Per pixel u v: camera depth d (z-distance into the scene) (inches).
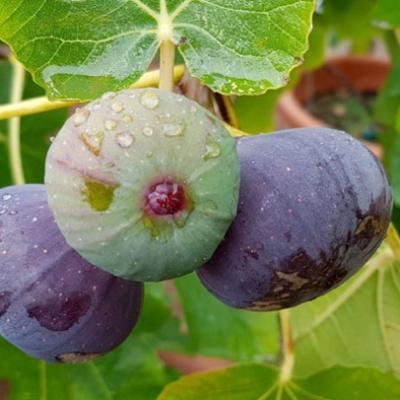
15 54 13.0
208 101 14.0
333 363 18.0
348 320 17.7
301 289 12.2
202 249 11.3
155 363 19.7
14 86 18.3
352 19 24.9
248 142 12.3
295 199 11.9
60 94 13.1
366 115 44.4
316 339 18.0
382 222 12.6
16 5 12.9
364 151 12.5
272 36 12.9
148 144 10.8
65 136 11.1
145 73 13.3
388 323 17.5
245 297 12.3
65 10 13.0
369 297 17.5
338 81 45.8
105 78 13.1
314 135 12.4
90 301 12.9
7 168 20.0
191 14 13.0
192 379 16.2
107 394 19.1
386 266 17.1
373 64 45.3
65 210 11.0
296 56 12.8
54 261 12.8
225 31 13.0
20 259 12.7
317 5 14.6
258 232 11.9
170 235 11.1
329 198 11.9
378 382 16.0
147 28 13.1
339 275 12.5
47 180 11.2
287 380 16.3
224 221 11.3
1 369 18.5
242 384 16.3
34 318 12.8
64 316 12.9
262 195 11.9
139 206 10.9
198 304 21.9
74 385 18.9
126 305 13.2
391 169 23.6
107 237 11.0
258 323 22.0
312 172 12.0
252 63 12.9
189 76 13.9
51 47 13.1
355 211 12.1
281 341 16.8
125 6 13.0
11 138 18.2
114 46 13.1
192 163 10.9
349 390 16.1
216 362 31.6
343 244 12.1
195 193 11.0
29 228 12.8
